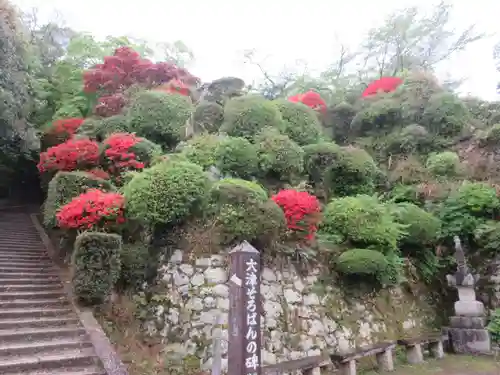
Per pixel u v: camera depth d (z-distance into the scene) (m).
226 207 6.16
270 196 7.60
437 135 13.37
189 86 12.95
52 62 16.20
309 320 6.62
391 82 15.58
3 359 4.43
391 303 8.38
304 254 7.03
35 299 6.03
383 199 10.91
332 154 9.60
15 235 10.09
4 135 10.75
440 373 6.89
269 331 5.96
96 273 5.56
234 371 3.67
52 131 11.67
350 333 7.12
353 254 7.25
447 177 11.62
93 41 15.93
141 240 6.32
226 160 8.03
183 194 6.07
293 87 18.59
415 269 9.48
